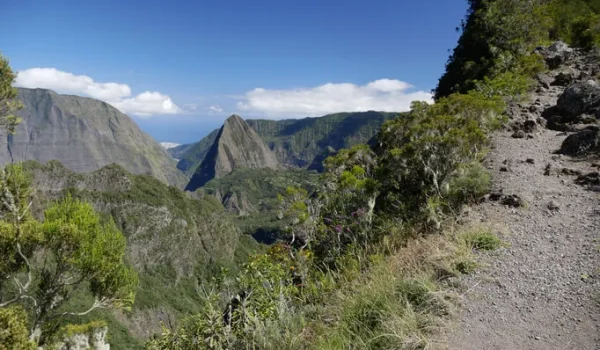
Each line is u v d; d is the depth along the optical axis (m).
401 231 6.09
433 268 4.57
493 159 8.99
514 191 6.69
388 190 8.05
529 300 3.77
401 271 4.59
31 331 16.56
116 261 18.52
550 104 14.45
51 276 17.31
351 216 7.04
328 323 4.25
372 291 4.16
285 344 3.81
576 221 5.27
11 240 15.24
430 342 3.25
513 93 15.95
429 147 7.53
